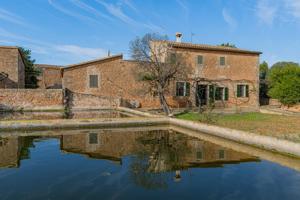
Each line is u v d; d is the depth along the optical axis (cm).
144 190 608
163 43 2234
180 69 2098
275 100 3534
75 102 2512
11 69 2694
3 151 975
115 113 2198
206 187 633
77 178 688
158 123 1653
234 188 632
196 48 2792
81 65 2583
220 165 823
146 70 2064
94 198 562
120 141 1177
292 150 879
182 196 580
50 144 1097
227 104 2959
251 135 1063
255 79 3097
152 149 1027
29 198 559
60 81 4666
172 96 2719
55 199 555
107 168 777
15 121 1332
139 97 2738
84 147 1051
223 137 1220
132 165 811
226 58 2950
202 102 2877
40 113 2125
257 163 853
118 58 2695
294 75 3069
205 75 2855
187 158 902
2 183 649
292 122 1553
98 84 2638
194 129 1448
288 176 725
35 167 783
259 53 3103
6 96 2300
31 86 3888
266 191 614
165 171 757
